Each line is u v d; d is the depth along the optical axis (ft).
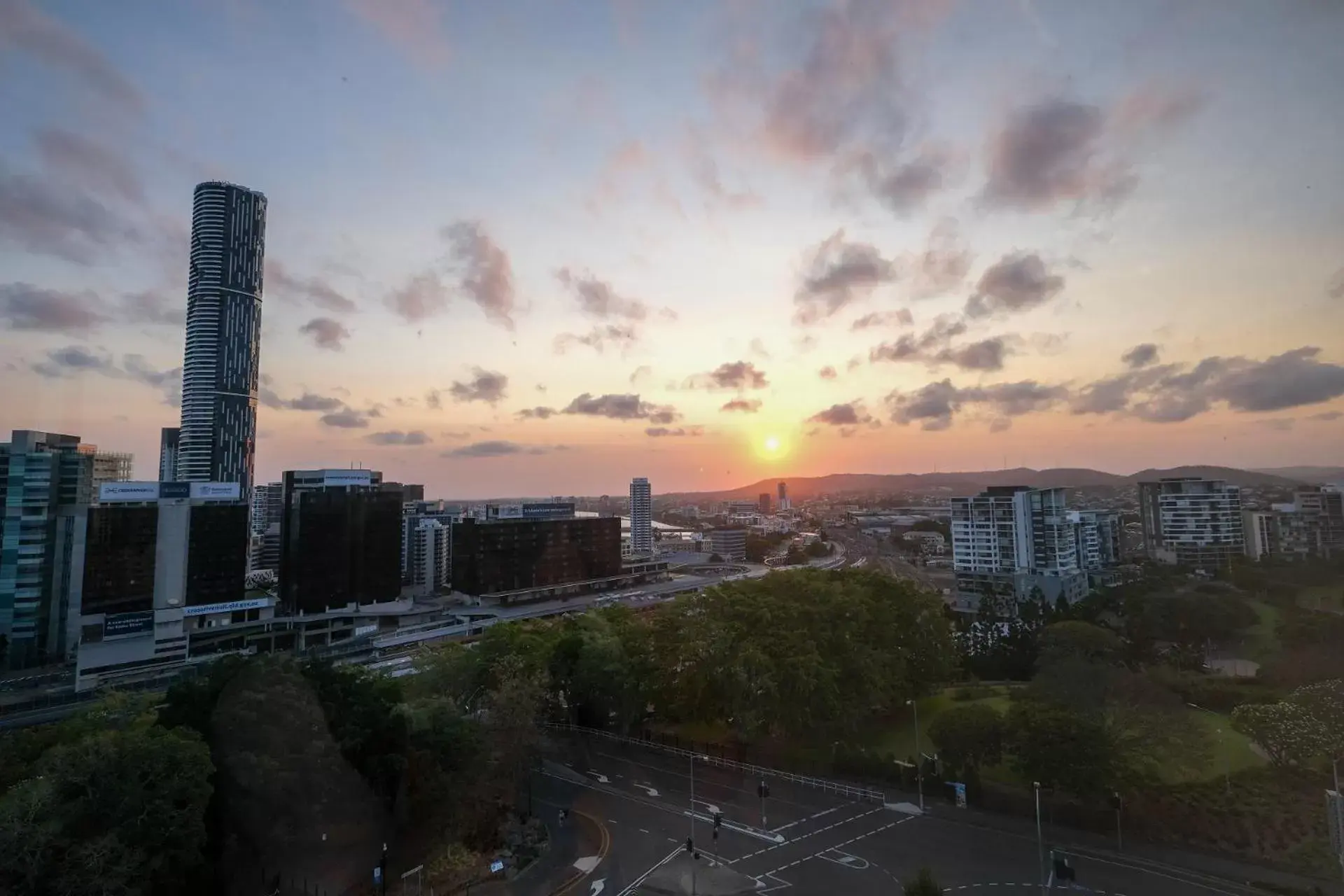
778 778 280.10
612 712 355.97
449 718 247.09
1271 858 201.98
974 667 433.89
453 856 214.90
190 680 228.84
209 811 196.03
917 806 248.73
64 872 155.12
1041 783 232.94
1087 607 528.22
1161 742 238.27
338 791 210.18
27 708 503.61
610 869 209.97
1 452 606.55
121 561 637.30
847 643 315.17
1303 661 341.21
